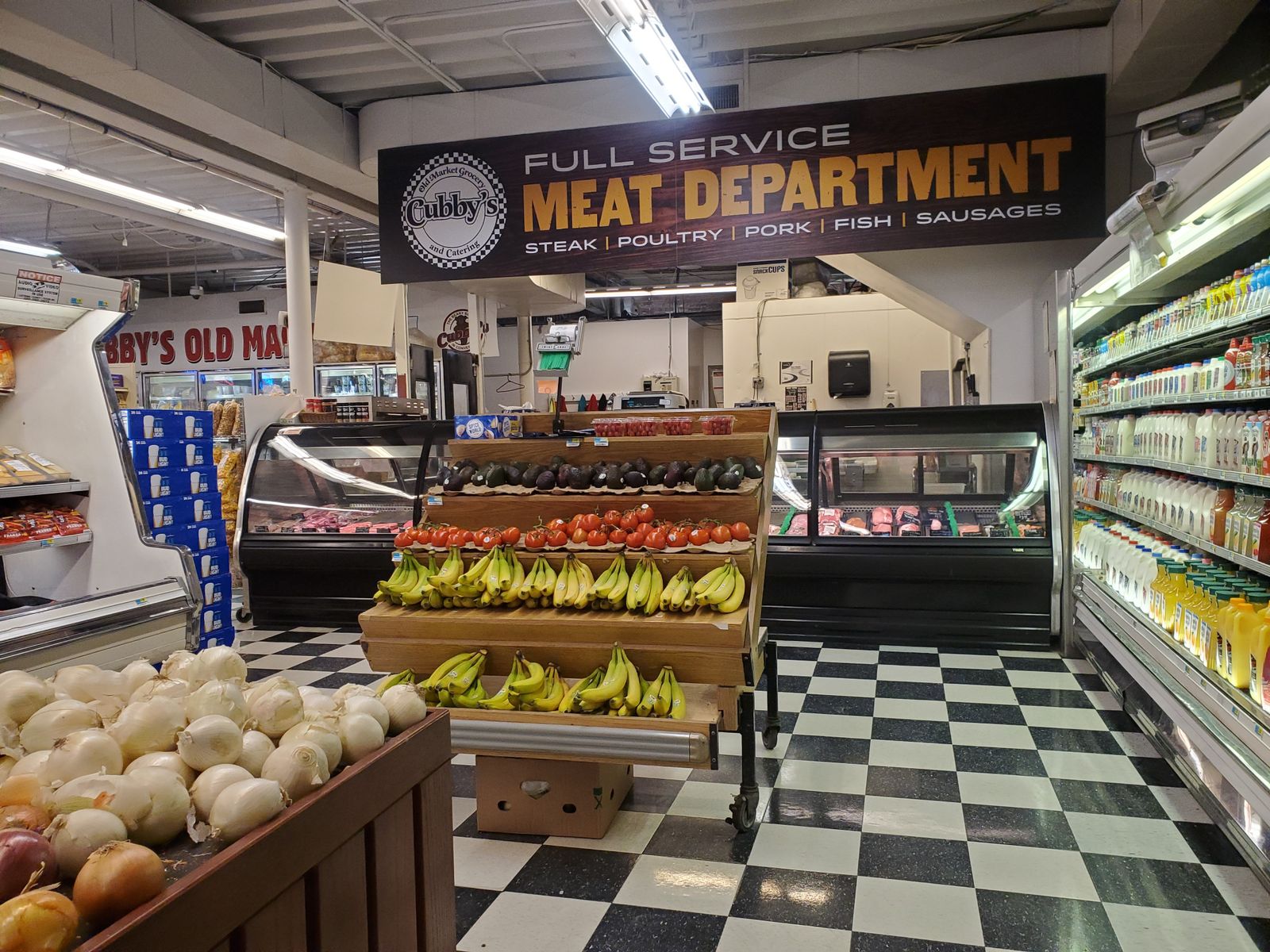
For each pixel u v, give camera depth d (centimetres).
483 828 291
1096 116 536
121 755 129
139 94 564
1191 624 306
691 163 590
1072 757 335
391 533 581
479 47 607
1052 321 513
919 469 531
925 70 598
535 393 1127
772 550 506
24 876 103
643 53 477
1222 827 261
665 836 282
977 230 552
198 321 1341
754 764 285
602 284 1414
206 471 533
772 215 580
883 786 314
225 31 586
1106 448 480
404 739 161
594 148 604
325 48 609
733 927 229
